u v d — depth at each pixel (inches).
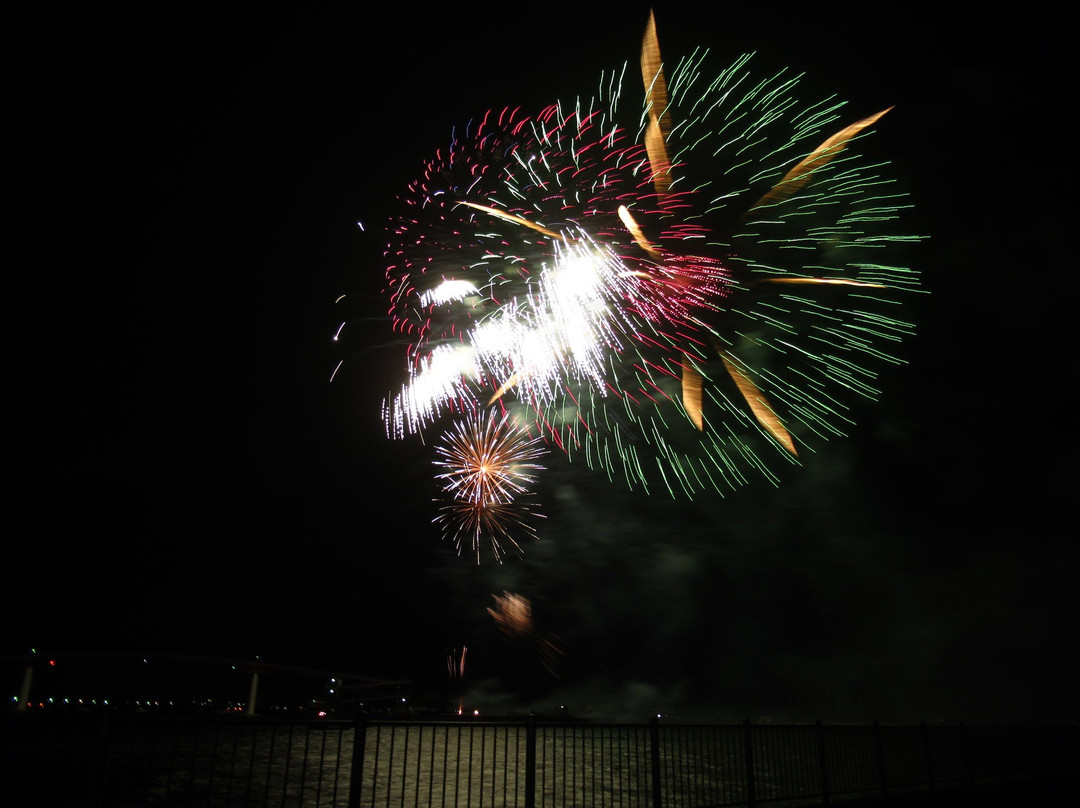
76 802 269.0
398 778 469.7
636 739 347.3
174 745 244.4
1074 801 502.3
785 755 401.1
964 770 517.3
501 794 419.8
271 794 386.0
